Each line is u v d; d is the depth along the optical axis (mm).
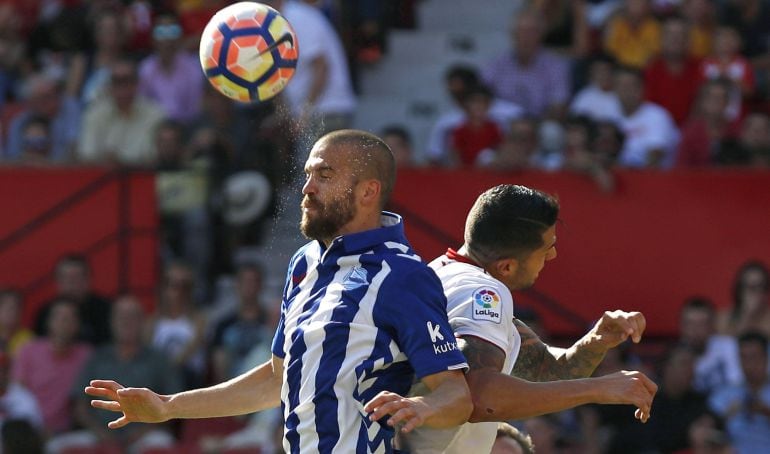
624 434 34438
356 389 14734
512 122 39438
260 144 40125
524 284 16094
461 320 15133
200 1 47094
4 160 40844
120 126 42594
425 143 47406
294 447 14992
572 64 45250
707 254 38594
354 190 15133
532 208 15781
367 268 14938
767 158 41000
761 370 35156
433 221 38406
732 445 34500
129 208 40219
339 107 41500
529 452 18406
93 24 47938
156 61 44250
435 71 49031
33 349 36938
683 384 34656
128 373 36000
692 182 38594
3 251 40062
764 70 46219
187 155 40531
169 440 35562
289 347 15102
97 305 38438
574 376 16078
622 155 40844
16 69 47938
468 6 51156
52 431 36375
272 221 40094
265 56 17156
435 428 14836
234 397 16219
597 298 38594
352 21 48812
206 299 40094
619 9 47188
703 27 46781
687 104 44125
